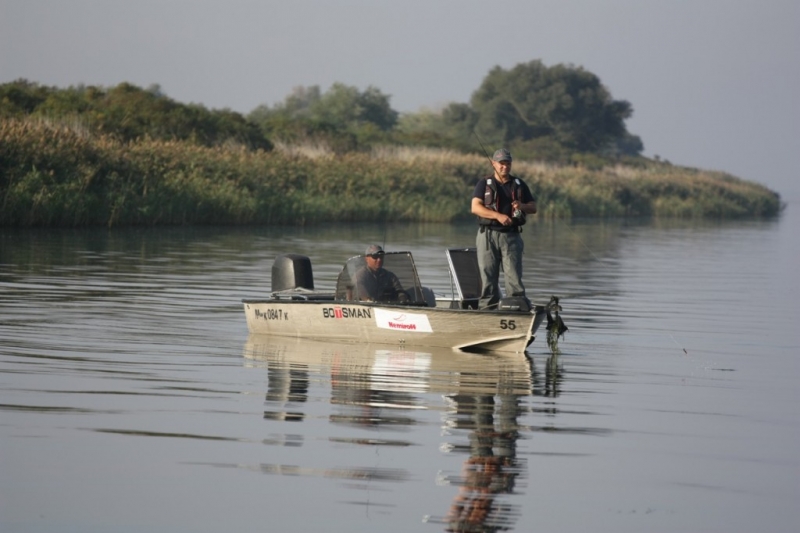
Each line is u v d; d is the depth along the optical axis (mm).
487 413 36188
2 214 117438
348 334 51625
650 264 109812
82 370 41719
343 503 26672
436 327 49375
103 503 26312
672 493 28234
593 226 191625
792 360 50156
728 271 103750
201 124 188875
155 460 29625
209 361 44938
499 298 51438
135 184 134875
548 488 28234
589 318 64875
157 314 59188
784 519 26516
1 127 128375
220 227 138125
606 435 33781
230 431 32750
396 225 162125
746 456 31938
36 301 62281
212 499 26734
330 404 36781
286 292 54750
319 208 158875
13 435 31641
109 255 92812
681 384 43125
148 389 38469
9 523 24953
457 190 187875
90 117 169125
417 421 34656
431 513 26125
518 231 51000
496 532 25062
